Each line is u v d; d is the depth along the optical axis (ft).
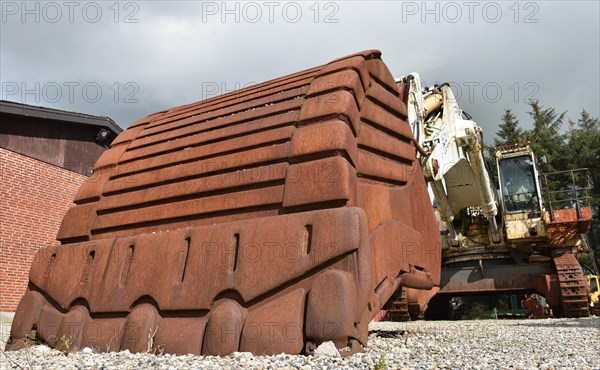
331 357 12.02
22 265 37.11
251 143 18.26
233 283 14.61
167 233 17.15
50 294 18.95
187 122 22.75
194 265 15.66
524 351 15.55
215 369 10.74
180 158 20.22
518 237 49.98
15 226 36.96
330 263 13.88
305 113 17.66
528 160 52.85
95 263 18.33
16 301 36.27
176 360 12.57
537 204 50.88
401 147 21.56
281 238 14.56
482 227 53.72
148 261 16.83
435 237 23.94
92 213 21.25
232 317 13.93
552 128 148.77
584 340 19.88
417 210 21.90
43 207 39.52
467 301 107.45
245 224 15.51
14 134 41.45
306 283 13.87
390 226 18.29
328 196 15.07
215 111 22.43
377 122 20.10
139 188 20.74
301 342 13.00
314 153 16.25
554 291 48.11
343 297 12.88
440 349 16.19
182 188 18.94
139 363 11.96
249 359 12.21
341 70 19.13
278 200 16.15
